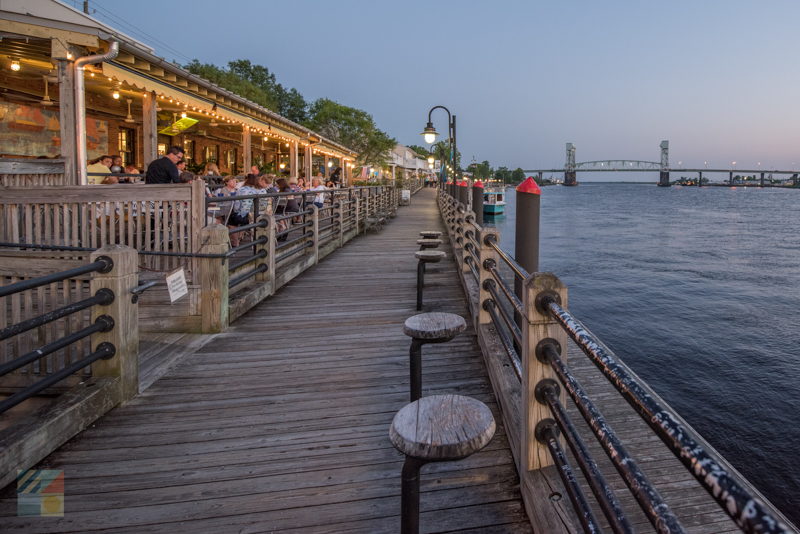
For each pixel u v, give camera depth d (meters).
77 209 4.95
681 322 16.83
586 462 1.61
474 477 2.53
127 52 6.84
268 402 3.44
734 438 8.77
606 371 1.36
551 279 2.11
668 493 2.69
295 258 8.43
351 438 2.95
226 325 5.13
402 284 7.33
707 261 29.44
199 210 5.01
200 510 2.29
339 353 4.41
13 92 9.01
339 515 2.25
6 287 2.43
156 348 4.55
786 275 24.97
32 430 2.63
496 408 3.28
